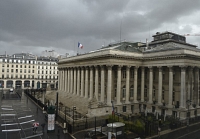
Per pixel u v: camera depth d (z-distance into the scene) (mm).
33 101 66250
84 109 45594
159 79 45875
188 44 58969
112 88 49656
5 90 106438
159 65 45844
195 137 30562
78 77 60719
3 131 32188
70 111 46375
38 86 121625
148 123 31938
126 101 47812
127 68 47969
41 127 35156
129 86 50875
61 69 80250
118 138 29281
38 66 121812
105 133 30016
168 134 32156
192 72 45312
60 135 30844
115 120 34812
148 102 48531
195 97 45656
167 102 46375
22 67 116312
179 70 44375
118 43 66125
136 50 53219
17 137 29453
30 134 31031
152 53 48125
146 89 52188
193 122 40156
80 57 60375
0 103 61906
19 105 58438
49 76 126000
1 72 110188
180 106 41125
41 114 45750
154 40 62344
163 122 37875
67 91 72375
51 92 80750
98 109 42375
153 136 31047
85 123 36188
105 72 51844
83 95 57969
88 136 29453
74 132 32281
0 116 43062
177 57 41375
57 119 39969
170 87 43188
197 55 43375
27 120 39844
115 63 45531
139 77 52969
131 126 32750
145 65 49812
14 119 40562
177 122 37125
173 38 59750
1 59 110188
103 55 46094
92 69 53031
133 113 47625
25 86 117438
